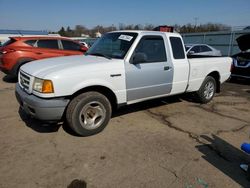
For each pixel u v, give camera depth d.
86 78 3.57
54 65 3.71
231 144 3.75
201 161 3.20
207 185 2.70
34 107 3.37
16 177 2.74
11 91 6.83
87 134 3.80
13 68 7.52
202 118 4.90
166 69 4.64
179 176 2.85
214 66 5.83
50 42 8.21
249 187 2.70
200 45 12.99
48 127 4.14
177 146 3.61
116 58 4.12
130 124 4.42
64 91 3.40
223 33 19.88
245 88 8.29
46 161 3.09
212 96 6.09
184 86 5.18
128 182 2.71
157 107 5.54
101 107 3.86
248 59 8.64
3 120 4.45
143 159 3.20
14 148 3.40
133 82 4.15
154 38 4.48
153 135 3.97
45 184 2.64
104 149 3.44
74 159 3.15
